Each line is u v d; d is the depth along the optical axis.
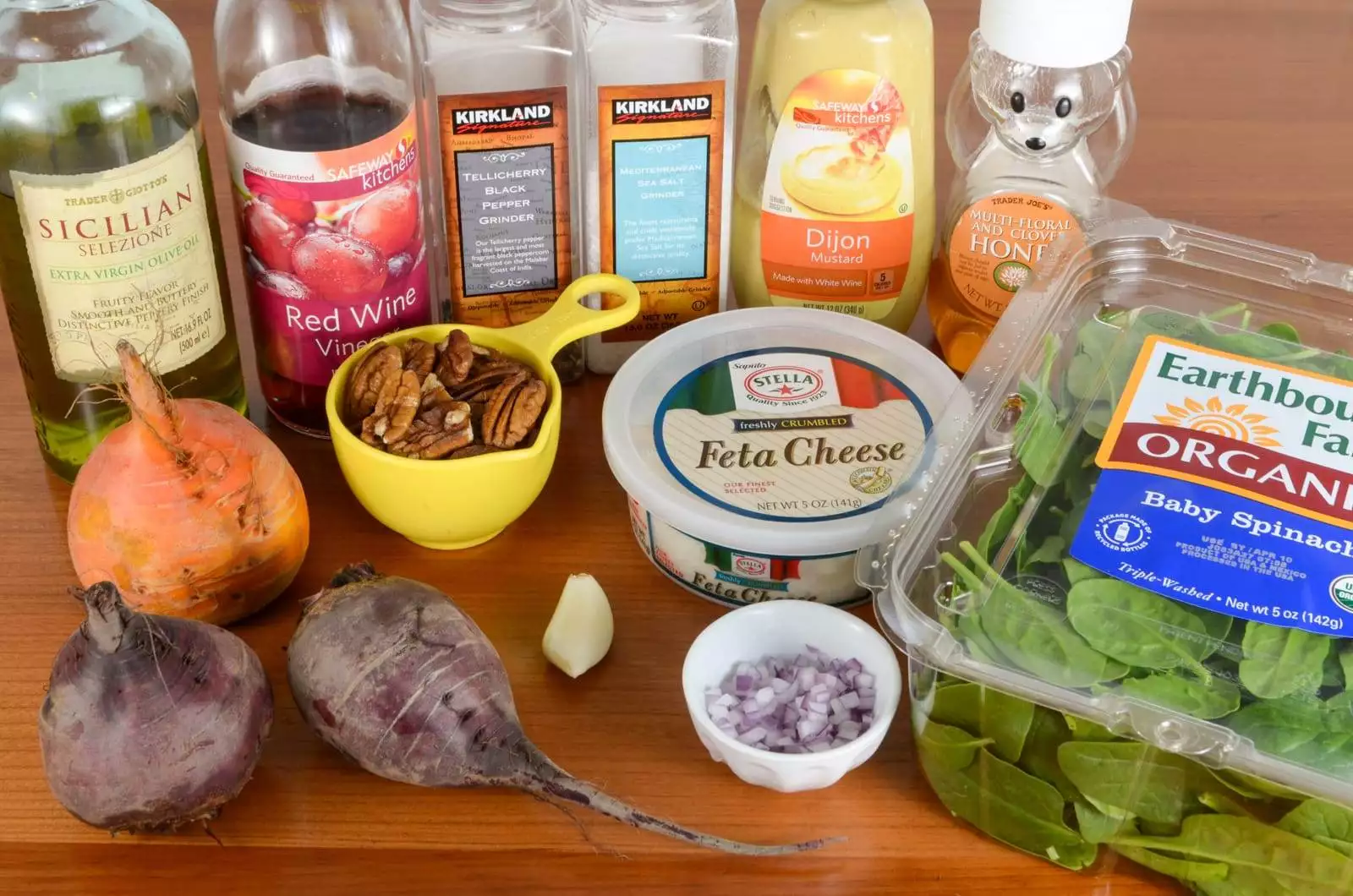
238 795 0.68
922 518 0.68
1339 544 0.63
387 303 0.83
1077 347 0.76
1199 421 0.69
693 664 0.69
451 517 0.77
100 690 0.60
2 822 0.67
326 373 0.84
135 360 0.67
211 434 0.71
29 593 0.77
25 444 0.87
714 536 0.74
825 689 0.69
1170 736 0.59
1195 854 0.62
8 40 0.73
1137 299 0.79
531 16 0.80
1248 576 0.62
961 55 1.20
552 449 0.79
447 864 0.66
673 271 0.90
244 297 0.97
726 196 0.88
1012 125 0.84
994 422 0.72
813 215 0.87
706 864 0.66
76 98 0.73
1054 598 0.64
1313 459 0.67
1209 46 1.26
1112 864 0.66
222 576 0.72
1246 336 0.75
